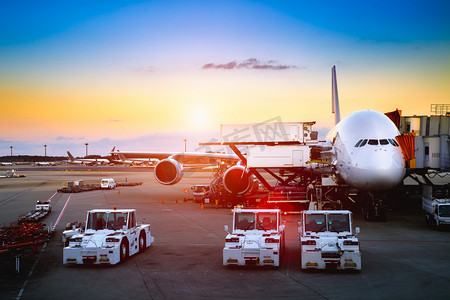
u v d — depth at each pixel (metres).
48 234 23.23
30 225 24.75
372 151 26.34
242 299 12.48
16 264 16.08
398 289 13.30
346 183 29.69
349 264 15.20
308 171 34.41
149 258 18.08
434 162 29.39
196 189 42.09
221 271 15.85
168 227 26.33
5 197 48.81
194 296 12.82
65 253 16.48
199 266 16.64
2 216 32.62
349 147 27.89
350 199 33.66
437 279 14.45
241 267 16.48
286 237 22.95
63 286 14.07
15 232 21.95
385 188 26.61
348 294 12.82
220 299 12.50
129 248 17.92
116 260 16.58
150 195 49.53
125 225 17.88
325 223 16.73
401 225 26.66
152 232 24.55
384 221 28.22
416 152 29.44
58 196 49.66
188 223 27.95
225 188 36.22
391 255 18.33
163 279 14.79
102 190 58.22
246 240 16.44
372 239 22.08
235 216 17.75
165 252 19.27
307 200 30.09
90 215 18.09
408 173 30.69
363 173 26.11
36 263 17.48
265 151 32.53
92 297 12.85
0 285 14.28
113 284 14.23
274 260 15.95
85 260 16.39
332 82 41.81
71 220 30.00
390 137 27.14
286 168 33.69
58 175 106.25
